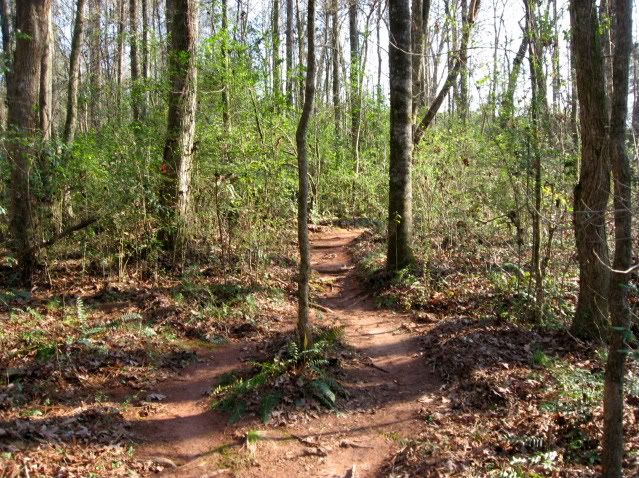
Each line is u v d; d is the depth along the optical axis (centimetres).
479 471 463
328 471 502
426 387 671
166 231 1089
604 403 404
